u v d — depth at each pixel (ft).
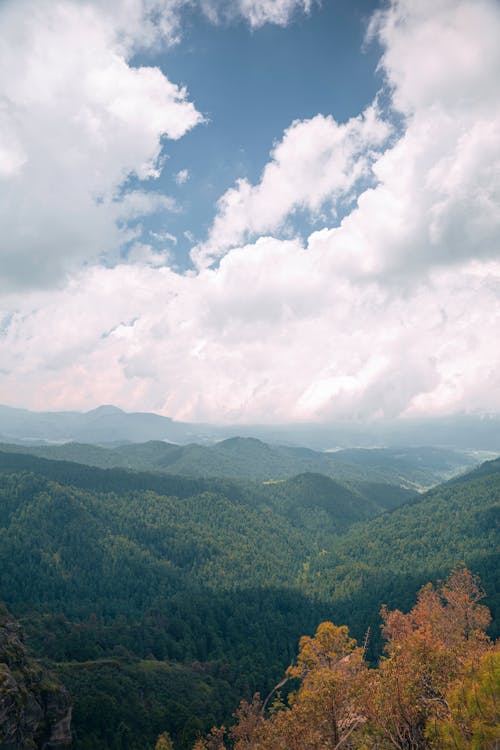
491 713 82.28
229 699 404.77
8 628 293.64
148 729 330.95
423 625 192.34
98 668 390.01
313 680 118.11
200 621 631.56
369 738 105.81
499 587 560.20
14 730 224.94
